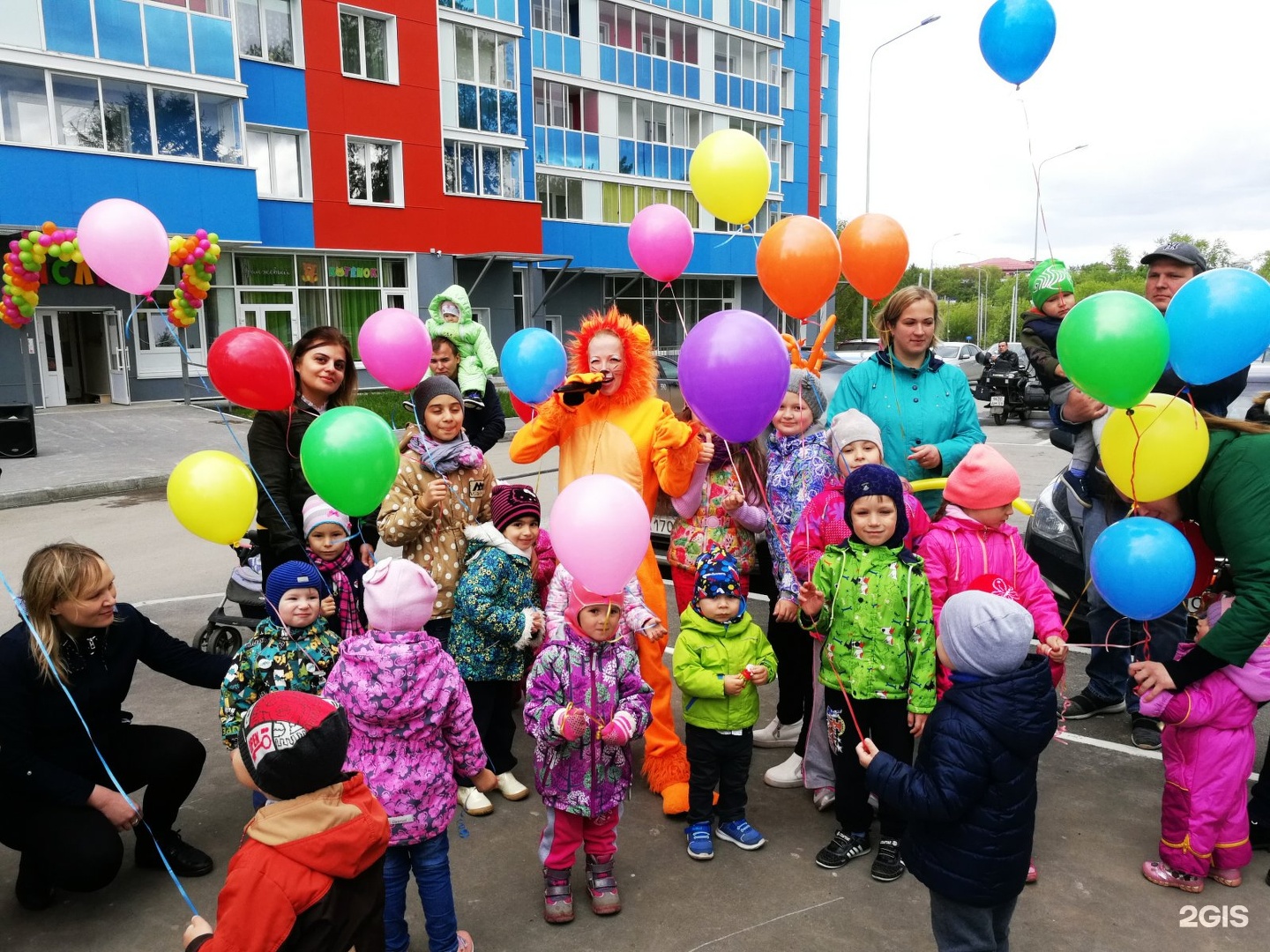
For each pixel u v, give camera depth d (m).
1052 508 5.05
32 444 12.81
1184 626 3.89
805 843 3.22
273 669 2.86
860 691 2.94
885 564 2.97
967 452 3.23
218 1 18.36
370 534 4.07
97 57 16.69
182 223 18.17
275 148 20.78
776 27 33.53
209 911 2.86
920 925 2.73
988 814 2.16
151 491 11.02
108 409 18.38
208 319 20.33
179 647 3.16
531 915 2.83
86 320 19.80
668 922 2.77
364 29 21.72
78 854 2.69
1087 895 2.87
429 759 2.51
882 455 3.51
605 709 2.74
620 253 30.11
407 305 23.56
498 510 3.38
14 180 16.06
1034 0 3.62
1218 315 2.52
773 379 2.77
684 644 3.08
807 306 3.65
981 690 2.16
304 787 1.78
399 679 2.44
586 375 3.40
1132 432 2.68
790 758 3.73
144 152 17.61
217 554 7.77
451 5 23.27
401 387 3.62
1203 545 2.99
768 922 2.76
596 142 28.84
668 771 3.54
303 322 21.78
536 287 28.14
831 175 39.47
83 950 2.66
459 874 3.06
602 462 3.56
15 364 18.38
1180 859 2.88
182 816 3.45
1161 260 3.74
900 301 3.58
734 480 3.61
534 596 3.58
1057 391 4.13
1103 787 3.58
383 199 22.77
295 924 1.76
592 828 2.83
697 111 31.64
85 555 2.72
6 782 2.72
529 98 25.62
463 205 24.23
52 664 2.64
